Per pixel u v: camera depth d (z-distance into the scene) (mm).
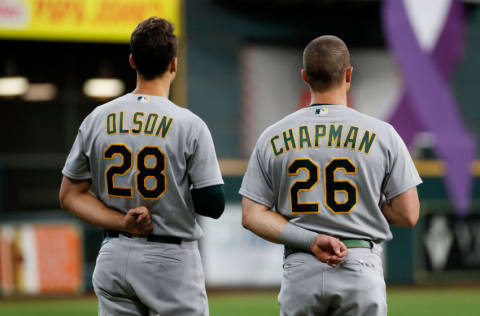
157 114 10617
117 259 10562
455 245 38688
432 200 38656
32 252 35250
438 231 38500
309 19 38812
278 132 10430
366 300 9898
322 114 10297
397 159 10172
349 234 10070
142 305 10844
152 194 10469
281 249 36750
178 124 10570
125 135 10547
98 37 35344
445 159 39156
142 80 10914
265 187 10562
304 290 10062
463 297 33219
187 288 10695
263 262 36438
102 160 10617
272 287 36500
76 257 35781
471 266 38844
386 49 39500
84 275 35906
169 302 10578
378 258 10266
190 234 10781
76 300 32938
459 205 38938
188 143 10562
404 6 38875
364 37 39344
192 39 37375
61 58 37469
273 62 38469
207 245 35750
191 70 37344
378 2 38406
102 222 10609
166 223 10586
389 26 38875
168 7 35812
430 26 39219
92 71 37812
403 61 39062
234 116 37875
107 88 37906
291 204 10242
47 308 29828
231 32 37906
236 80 37969
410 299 32531
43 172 37375
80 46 37438
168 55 10734
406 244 38125
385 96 39562
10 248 35062
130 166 10500
